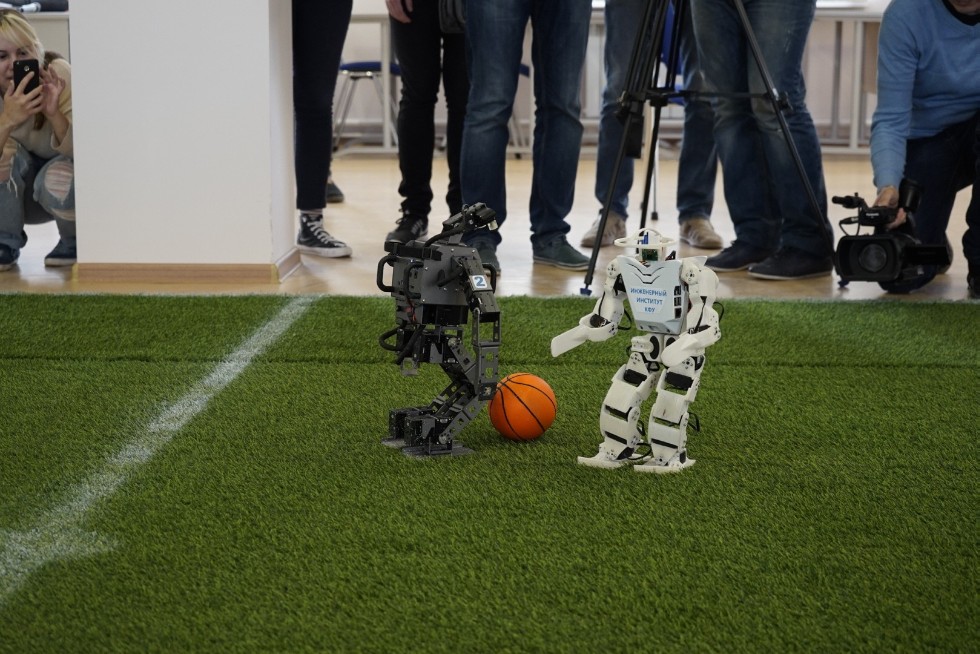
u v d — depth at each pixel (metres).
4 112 3.60
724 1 3.53
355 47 9.09
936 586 1.43
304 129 4.05
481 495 1.74
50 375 2.45
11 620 1.33
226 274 3.56
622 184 4.37
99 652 1.26
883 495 1.76
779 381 2.46
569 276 3.71
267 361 2.59
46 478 1.81
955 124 3.48
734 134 3.73
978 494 1.77
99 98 3.49
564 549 1.54
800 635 1.30
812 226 3.65
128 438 2.02
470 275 1.87
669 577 1.45
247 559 1.50
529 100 8.49
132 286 3.53
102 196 3.54
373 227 4.82
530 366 2.57
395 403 2.26
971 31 3.33
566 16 3.54
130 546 1.54
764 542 1.57
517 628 1.32
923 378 2.49
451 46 4.00
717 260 3.84
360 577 1.45
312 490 1.76
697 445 2.01
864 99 8.70
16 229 3.74
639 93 3.34
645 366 1.87
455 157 4.14
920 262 3.27
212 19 3.43
